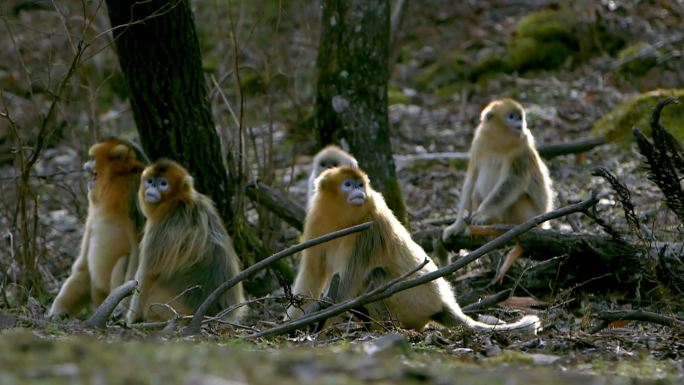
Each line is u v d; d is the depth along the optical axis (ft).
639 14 84.64
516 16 88.74
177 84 41.81
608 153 60.49
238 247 44.11
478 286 41.22
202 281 36.68
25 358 17.69
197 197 38.04
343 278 33.37
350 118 47.44
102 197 40.73
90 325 27.66
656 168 30.58
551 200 48.88
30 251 43.21
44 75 63.00
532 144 48.29
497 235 41.39
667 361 24.21
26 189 41.73
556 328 31.45
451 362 21.80
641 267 32.86
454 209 54.08
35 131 60.64
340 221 33.55
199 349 20.58
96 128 49.75
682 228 39.01
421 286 32.96
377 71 47.67
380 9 47.62
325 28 48.01
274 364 17.94
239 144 45.21
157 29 40.47
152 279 36.94
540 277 39.65
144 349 19.15
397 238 33.78
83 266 41.32
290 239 49.75
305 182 58.44
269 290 44.34
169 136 42.32
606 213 48.93
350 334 29.25
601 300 38.40
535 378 18.84
